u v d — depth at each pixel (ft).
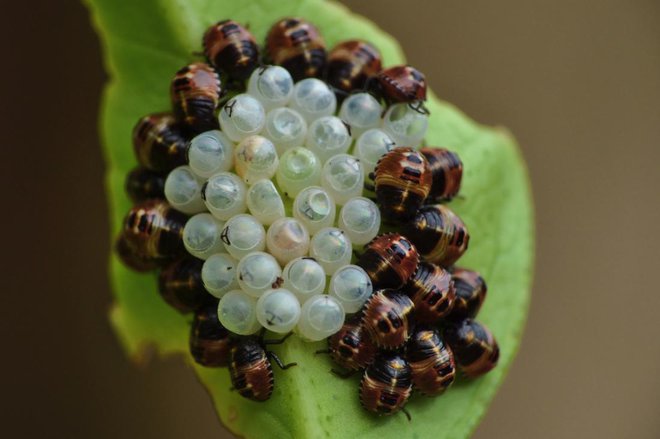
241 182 0.21
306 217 0.21
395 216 0.21
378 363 0.21
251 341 0.21
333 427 0.21
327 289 0.21
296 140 0.21
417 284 0.21
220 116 0.21
